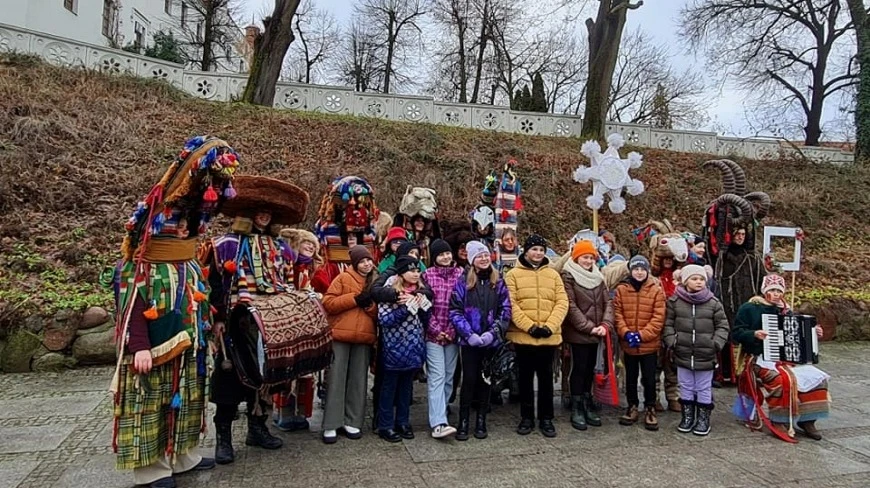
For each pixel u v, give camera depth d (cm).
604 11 1633
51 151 924
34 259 712
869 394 575
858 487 347
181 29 3016
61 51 1204
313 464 367
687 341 446
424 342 420
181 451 334
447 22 2977
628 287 468
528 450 402
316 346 362
